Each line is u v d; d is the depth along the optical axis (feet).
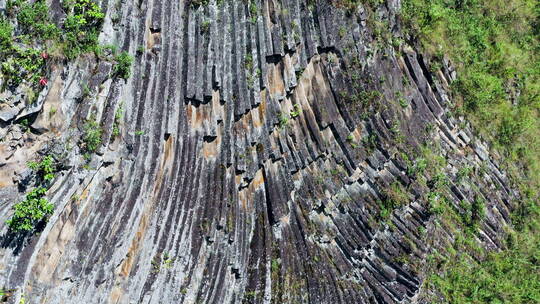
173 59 59.00
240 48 65.72
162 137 58.95
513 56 104.17
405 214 88.48
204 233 65.26
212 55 62.64
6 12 45.37
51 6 48.26
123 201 55.83
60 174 49.39
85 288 53.57
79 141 50.62
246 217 70.59
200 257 66.13
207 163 64.80
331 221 80.33
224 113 65.26
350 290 83.10
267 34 68.33
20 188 46.93
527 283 100.78
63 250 50.65
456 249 96.12
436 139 92.48
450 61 93.66
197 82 61.11
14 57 45.19
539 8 109.19
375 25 81.25
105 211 54.08
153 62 57.06
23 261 47.29
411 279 88.69
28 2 46.50
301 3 72.23
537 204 106.11
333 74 76.89
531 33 108.27
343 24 77.00
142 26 55.57
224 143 65.72
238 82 65.51
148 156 57.72
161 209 60.29
